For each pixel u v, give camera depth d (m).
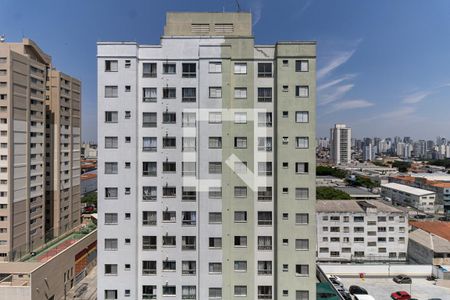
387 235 76.19
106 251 30.16
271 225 30.67
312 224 29.81
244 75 30.34
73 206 82.75
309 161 29.77
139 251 30.64
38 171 69.75
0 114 60.69
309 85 29.66
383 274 64.25
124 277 30.17
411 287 59.06
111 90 30.08
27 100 65.81
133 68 29.94
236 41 30.34
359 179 169.62
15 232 62.19
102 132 30.06
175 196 30.64
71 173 81.56
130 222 30.17
